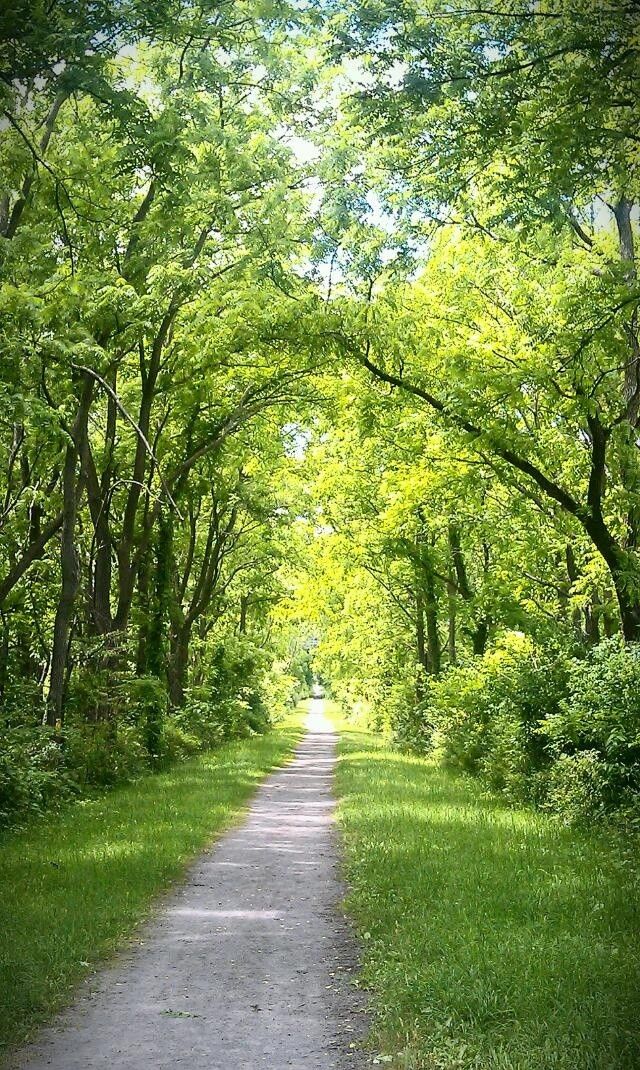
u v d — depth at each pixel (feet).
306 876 39.29
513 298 61.52
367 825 49.67
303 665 339.57
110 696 78.59
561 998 20.63
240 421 85.61
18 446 77.05
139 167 44.45
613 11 34.30
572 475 66.54
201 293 71.72
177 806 58.23
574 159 40.11
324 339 64.23
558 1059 17.69
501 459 63.77
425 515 92.02
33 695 75.46
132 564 82.64
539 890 31.58
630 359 58.23
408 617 131.34
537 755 59.26
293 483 116.47
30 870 37.11
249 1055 19.49
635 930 26.68
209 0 41.68
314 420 94.84
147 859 39.37
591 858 38.24
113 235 64.80
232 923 30.91
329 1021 21.59
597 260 57.82
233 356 81.92
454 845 40.91
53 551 92.89
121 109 38.60
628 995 20.57
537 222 45.93
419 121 41.04
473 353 59.36
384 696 139.23
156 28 37.50
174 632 120.47
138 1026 21.18
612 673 49.34
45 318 56.24
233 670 139.03
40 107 44.93
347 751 121.70
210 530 118.21
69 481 68.64
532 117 38.99
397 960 24.98
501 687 63.26
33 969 23.73
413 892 32.45
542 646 66.08
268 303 66.74
